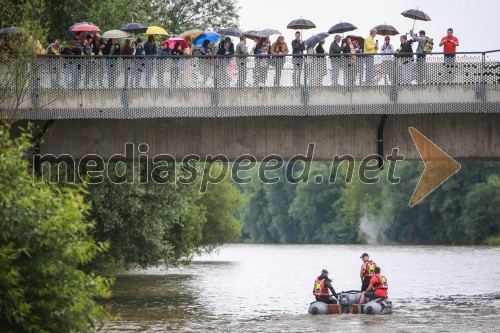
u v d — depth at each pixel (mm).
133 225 95750
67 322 34719
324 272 78750
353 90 60969
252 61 61031
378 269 78438
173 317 73500
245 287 112625
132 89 61125
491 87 60469
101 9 90812
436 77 60688
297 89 61000
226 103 61156
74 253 34062
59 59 60812
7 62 60188
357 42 74500
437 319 71625
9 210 33000
